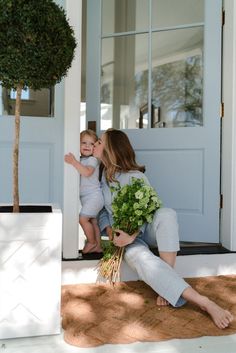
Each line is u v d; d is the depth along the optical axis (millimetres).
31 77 1674
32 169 2631
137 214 2080
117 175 2428
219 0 2783
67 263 2316
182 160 2865
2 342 1676
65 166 2350
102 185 2541
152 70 2961
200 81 2887
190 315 1906
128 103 3041
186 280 2422
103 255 2363
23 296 1709
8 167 2615
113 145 2432
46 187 2656
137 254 2094
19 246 1697
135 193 2105
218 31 2791
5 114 2635
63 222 2352
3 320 1695
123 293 2176
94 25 3039
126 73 3033
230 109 2656
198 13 2865
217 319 1803
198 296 1901
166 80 2961
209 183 2795
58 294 1744
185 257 2473
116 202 2166
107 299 2086
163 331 1742
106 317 1868
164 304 2012
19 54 1604
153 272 1999
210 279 2451
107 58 3051
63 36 1711
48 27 1641
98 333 1712
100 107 3062
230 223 2619
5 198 2613
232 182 2615
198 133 2820
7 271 1689
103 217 2551
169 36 2941
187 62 2924
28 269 1709
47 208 1940
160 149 2918
